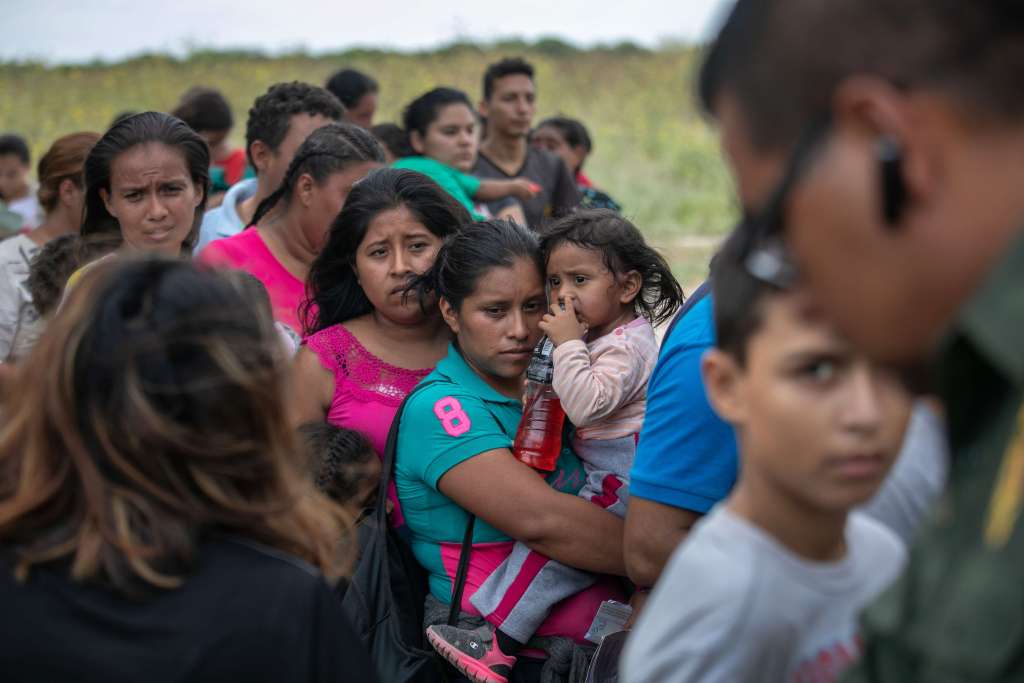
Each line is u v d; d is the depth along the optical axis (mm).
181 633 1360
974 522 800
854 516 1406
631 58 27312
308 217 3615
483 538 2562
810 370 1167
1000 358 753
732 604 1240
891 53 863
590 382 2504
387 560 2512
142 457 1378
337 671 1461
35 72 25266
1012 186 837
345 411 2832
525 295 2592
